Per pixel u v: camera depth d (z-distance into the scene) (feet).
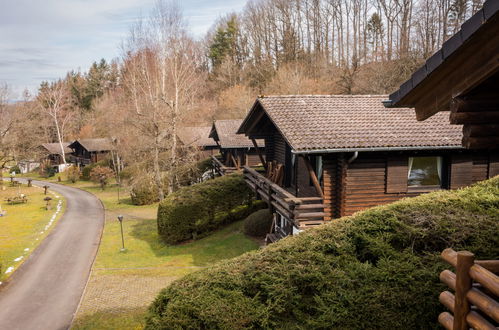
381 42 156.15
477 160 43.39
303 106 47.50
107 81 249.75
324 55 170.30
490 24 8.85
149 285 49.19
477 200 22.06
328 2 179.63
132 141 118.62
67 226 84.99
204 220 68.54
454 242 18.83
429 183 43.50
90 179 168.04
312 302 18.57
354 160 40.81
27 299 47.14
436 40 130.52
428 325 17.11
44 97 232.32
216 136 107.55
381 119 45.01
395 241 19.90
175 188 114.62
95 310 42.96
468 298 10.12
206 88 181.16
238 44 212.64
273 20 194.80
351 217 22.07
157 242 68.74
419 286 17.24
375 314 17.13
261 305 18.51
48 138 229.45
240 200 74.38
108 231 79.15
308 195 47.03
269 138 60.34
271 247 21.75
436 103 12.14
